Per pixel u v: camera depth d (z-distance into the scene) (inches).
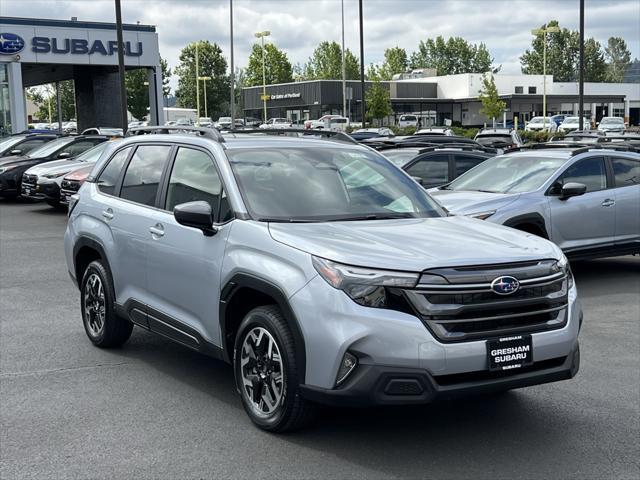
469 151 496.7
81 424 190.9
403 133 1736.0
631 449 176.7
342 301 160.7
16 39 1358.3
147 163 240.4
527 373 167.9
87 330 264.1
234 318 194.1
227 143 217.8
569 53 5511.8
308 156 222.5
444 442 179.5
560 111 3284.9
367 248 169.3
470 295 161.8
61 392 215.0
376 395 157.8
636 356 256.7
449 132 1652.3
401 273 160.1
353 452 173.2
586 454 173.5
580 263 458.0
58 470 164.1
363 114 1279.5
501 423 192.1
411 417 195.9
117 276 241.3
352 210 205.8
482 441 180.2
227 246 191.5
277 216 195.2
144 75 3161.9
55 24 1397.6
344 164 225.0
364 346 157.8
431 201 225.0
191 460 168.9
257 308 183.3
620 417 197.5
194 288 203.0
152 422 192.1
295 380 171.0
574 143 427.5
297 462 167.6
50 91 3659.0
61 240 527.8
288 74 4249.5
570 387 222.1
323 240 174.6
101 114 1632.6
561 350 171.9
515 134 1083.3
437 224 198.8
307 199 204.5
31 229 585.0
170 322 214.5
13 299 340.5
